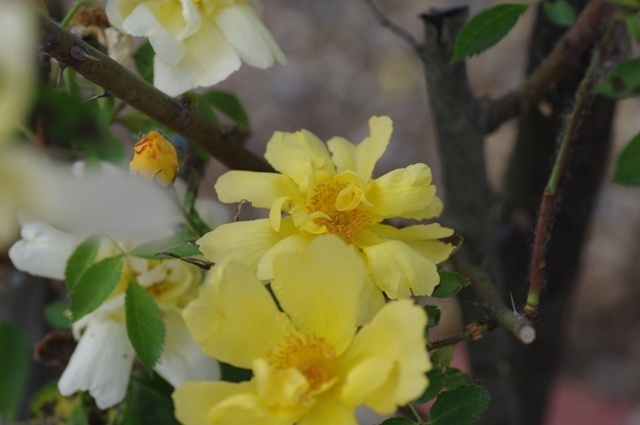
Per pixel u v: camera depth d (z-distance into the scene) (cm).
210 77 56
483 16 58
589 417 130
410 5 183
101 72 53
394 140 162
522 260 72
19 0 43
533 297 53
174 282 57
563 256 72
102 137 54
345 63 175
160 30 56
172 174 52
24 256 57
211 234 53
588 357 146
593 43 65
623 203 159
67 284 56
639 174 56
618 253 154
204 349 50
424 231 54
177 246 55
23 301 70
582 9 68
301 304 50
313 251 50
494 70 168
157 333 55
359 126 164
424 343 49
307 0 187
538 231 54
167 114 56
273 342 50
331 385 49
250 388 50
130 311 55
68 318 61
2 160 43
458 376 54
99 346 56
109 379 56
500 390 71
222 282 50
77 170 53
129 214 45
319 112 167
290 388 48
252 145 159
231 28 57
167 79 56
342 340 50
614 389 140
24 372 64
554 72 65
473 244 66
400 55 174
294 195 54
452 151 65
